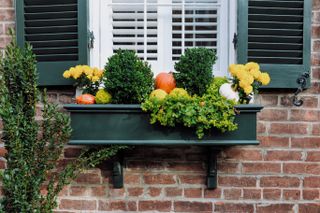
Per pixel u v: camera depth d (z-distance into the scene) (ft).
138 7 8.42
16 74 7.08
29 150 7.23
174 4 8.27
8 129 6.94
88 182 8.16
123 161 8.08
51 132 7.37
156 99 7.02
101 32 8.22
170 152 8.09
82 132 7.25
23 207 7.07
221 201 8.11
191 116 6.95
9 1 8.14
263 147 8.09
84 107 7.14
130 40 8.35
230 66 7.37
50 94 8.12
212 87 7.26
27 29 7.97
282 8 7.88
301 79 7.84
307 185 8.12
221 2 8.28
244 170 8.11
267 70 7.86
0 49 8.12
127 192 8.14
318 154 8.10
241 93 7.29
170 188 8.13
